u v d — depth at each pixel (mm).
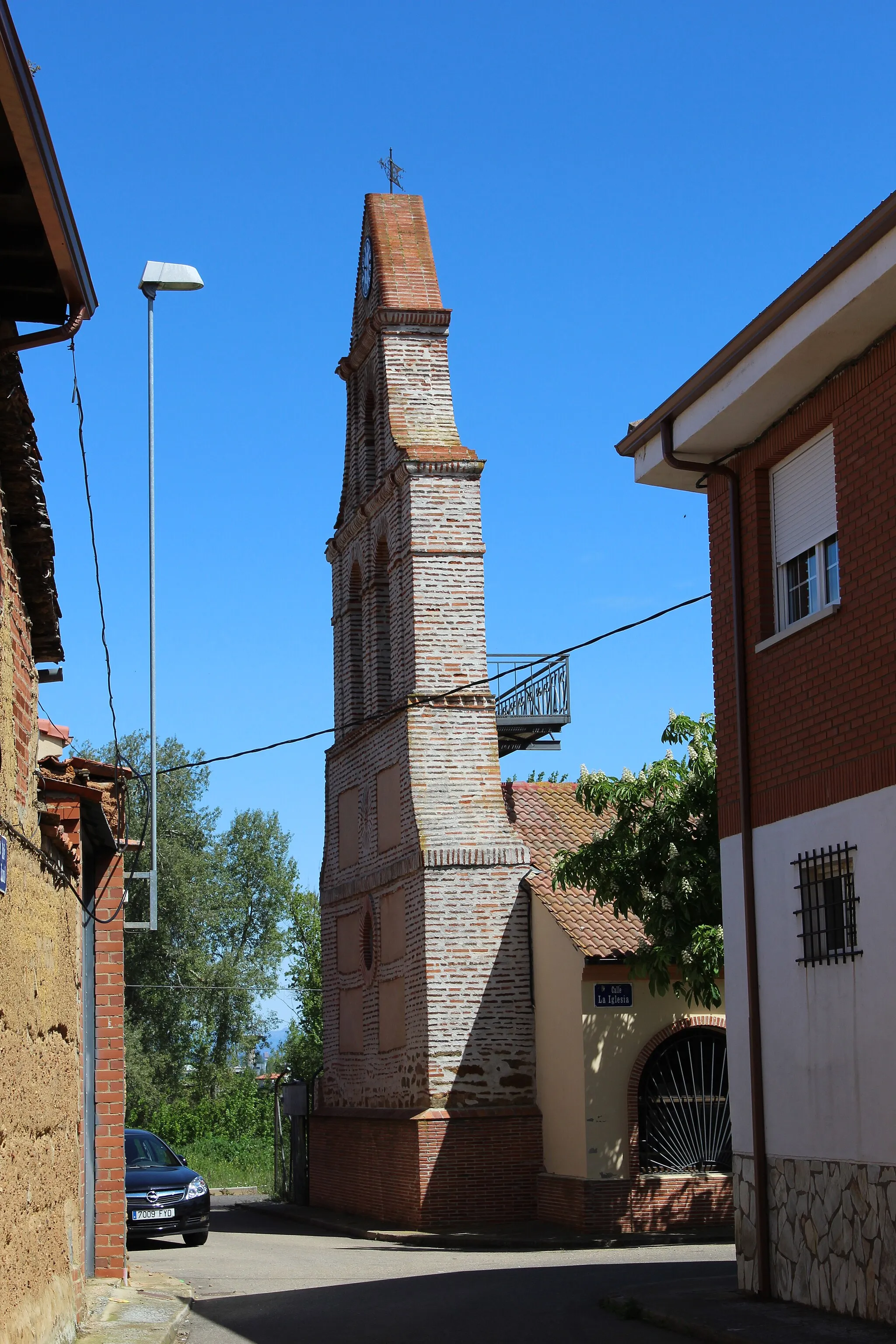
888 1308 11336
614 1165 21797
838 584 12961
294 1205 30734
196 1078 55250
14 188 7707
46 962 10094
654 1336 12094
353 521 29266
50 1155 10195
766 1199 13297
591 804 21688
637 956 21344
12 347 8367
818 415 13039
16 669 9477
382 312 27672
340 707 30125
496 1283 16156
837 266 11375
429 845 24922
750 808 13953
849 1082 12094
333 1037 29500
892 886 11633
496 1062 24281
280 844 63719
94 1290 13727
